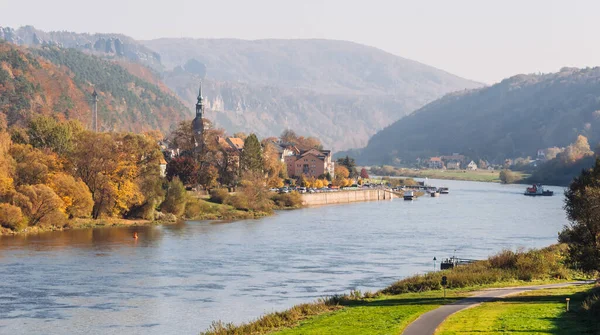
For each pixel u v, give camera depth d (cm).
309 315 9006
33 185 19100
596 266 9850
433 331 7325
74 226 19762
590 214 9888
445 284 9819
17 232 18275
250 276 13250
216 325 9344
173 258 15125
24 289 11825
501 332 7225
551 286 10512
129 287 12144
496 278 11288
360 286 12350
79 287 12056
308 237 19112
